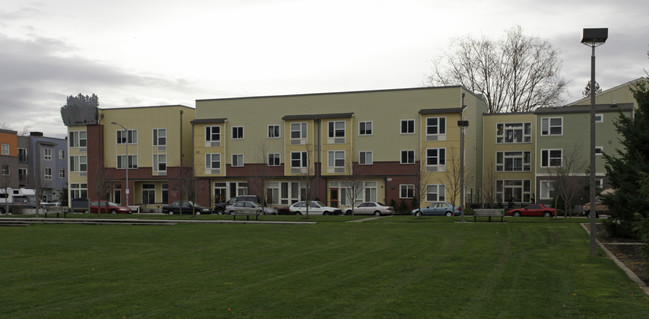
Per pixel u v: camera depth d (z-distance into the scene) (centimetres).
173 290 1196
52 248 2086
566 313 971
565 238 2273
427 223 3288
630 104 4766
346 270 1469
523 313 972
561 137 4953
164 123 5944
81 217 4284
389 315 962
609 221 2278
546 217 3956
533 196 5334
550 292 1152
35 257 1809
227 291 1181
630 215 2164
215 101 5719
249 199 5134
